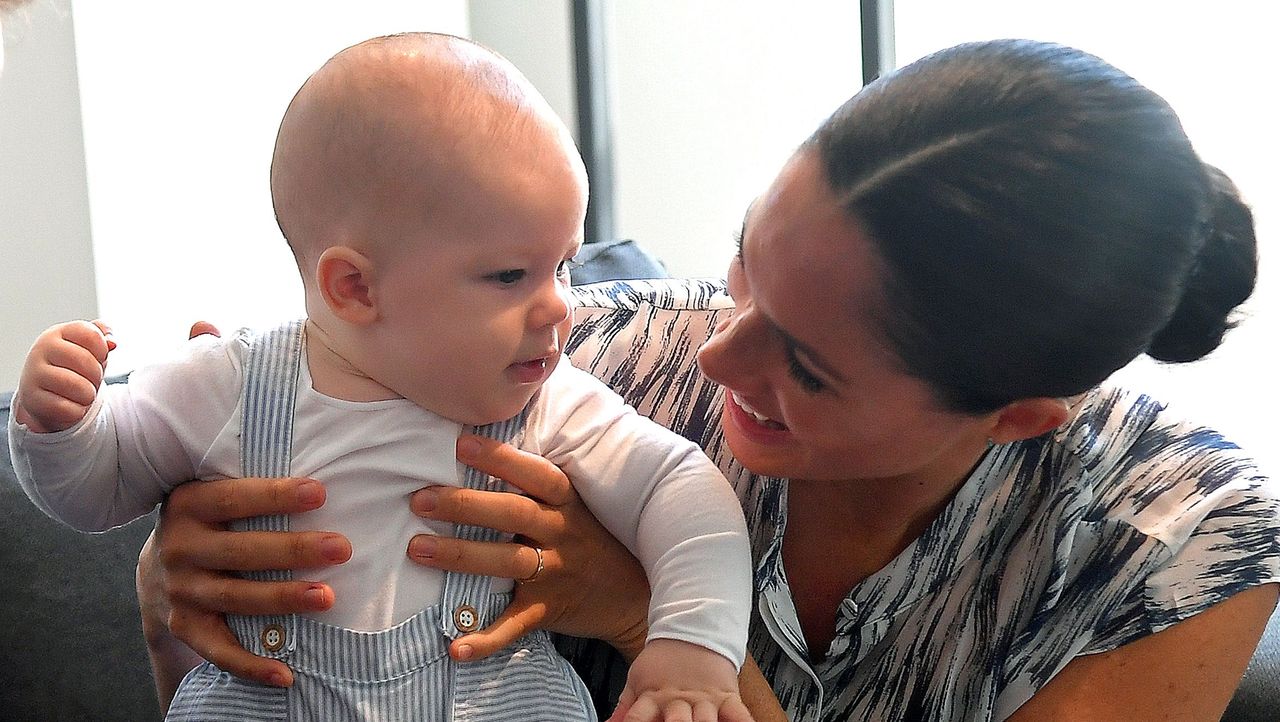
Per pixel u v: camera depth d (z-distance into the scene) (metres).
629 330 1.06
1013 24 2.49
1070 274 0.73
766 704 0.92
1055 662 0.95
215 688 0.85
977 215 0.72
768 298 0.78
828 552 0.97
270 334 0.88
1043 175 0.72
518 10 3.18
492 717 0.84
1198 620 0.92
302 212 0.84
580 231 0.86
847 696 1.00
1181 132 0.75
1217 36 2.31
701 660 0.81
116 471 0.87
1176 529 0.93
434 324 0.82
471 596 0.85
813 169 0.77
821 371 0.79
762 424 0.88
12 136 2.03
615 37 3.20
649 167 3.21
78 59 2.00
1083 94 0.73
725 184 3.09
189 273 2.25
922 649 0.98
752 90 3.03
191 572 0.85
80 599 1.27
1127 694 0.93
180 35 2.21
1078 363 0.77
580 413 0.92
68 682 1.25
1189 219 0.75
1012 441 0.87
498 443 0.87
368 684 0.82
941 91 0.75
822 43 2.93
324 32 2.59
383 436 0.84
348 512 0.83
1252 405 2.31
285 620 0.83
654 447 0.90
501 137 0.81
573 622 0.92
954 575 0.96
